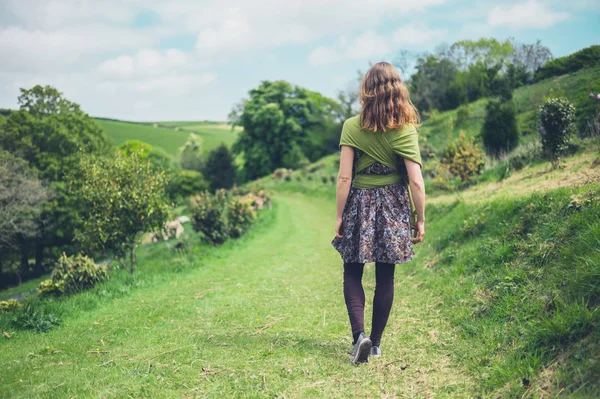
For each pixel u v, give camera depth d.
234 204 16.58
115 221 9.14
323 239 14.66
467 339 3.39
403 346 3.47
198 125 138.50
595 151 8.80
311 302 5.53
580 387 2.18
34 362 3.98
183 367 3.27
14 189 24.48
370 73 3.10
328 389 2.75
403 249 3.05
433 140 31.61
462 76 41.50
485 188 11.30
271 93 68.50
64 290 7.65
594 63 29.30
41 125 30.03
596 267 2.98
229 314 5.11
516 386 2.44
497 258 4.74
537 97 26.72
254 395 2.71
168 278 8.45
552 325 2.74
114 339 4.51
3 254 28.94
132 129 98.44
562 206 4.52
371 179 3.13
